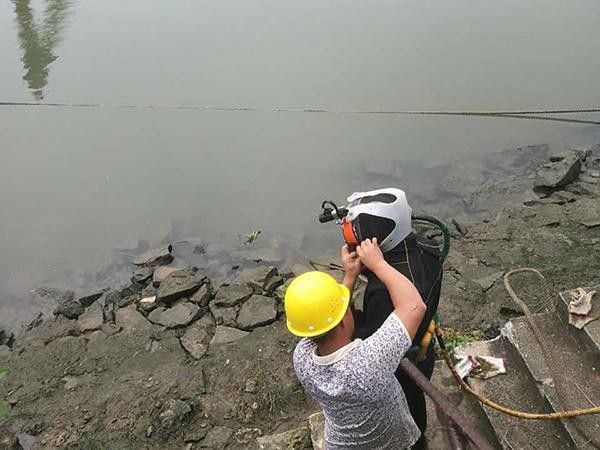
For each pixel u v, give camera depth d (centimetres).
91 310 669
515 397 387
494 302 577
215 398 512
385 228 268
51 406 526
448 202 812
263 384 520
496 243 674
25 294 738
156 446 476
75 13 1692
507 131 980
